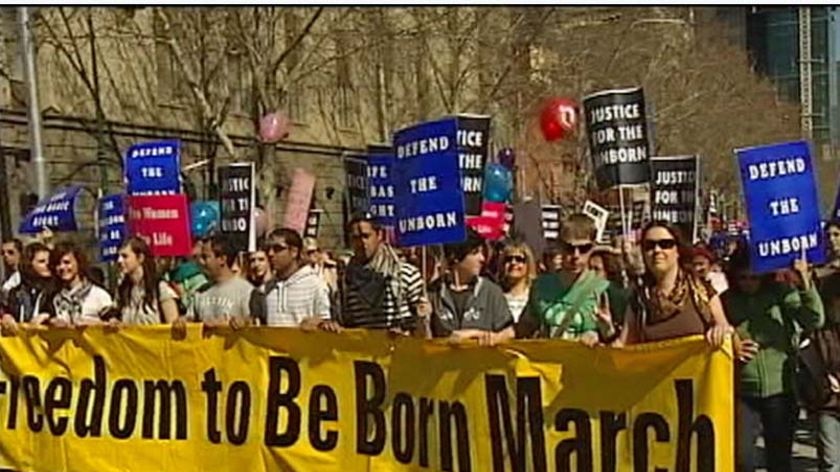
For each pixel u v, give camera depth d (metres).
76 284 9.09
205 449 7.71
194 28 24.12
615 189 10.57
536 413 6.41
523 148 31.42
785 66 81.69
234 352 7.59
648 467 6.08
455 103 28.02
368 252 8.45
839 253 8.39
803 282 6.86
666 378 6.00
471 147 8.41
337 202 33.78
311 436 7.32
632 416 6.13
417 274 8.41
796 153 6.95
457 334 6.77
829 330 7.05
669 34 39.66
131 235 10.84
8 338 8.38
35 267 9.26
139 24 26.59
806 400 7.09
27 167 23.88
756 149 6.95
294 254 8.40
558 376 6.36
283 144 31.14
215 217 14.94
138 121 26.50
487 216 13.95
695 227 11.72
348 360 7.16
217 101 26.38
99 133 24.19
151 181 10.65
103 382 8.05
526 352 6.44
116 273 11.73
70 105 24.94
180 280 10.54
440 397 6.77
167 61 27.53
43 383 8.23
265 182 21.98
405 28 27.66
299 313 8.34
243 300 8.60
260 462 7.50
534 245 15.07
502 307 7.20
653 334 6.19
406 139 7.77
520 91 30.38
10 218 23.30
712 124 44.91
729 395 5.83
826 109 79.94
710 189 43.41
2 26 23.28
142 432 7.92
